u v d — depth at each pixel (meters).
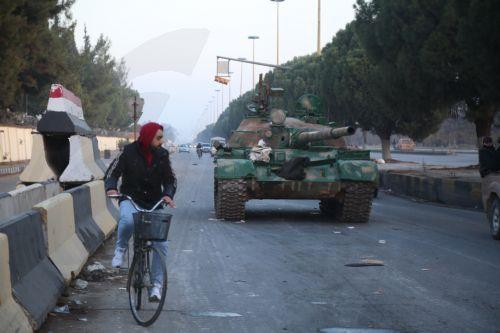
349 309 6.52
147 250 5.89
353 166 14.31
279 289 7.46
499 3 18.83
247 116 16.95
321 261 9.36
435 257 9.78
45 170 13.57
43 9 34.53
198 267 8.84
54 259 6.73
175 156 79.69
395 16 28.25
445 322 6.04
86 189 9.61
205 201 20.47
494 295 7.19
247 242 11.32
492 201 12.26
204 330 5.73
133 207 6.15
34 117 48.97
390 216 16.52
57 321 5.89
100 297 6.89
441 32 25.19
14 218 5.69
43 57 36.78
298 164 14.25
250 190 14.75
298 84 62.62
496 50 19.70
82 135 14.12
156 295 5.77
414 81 27.86
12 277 5.26
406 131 43.62
